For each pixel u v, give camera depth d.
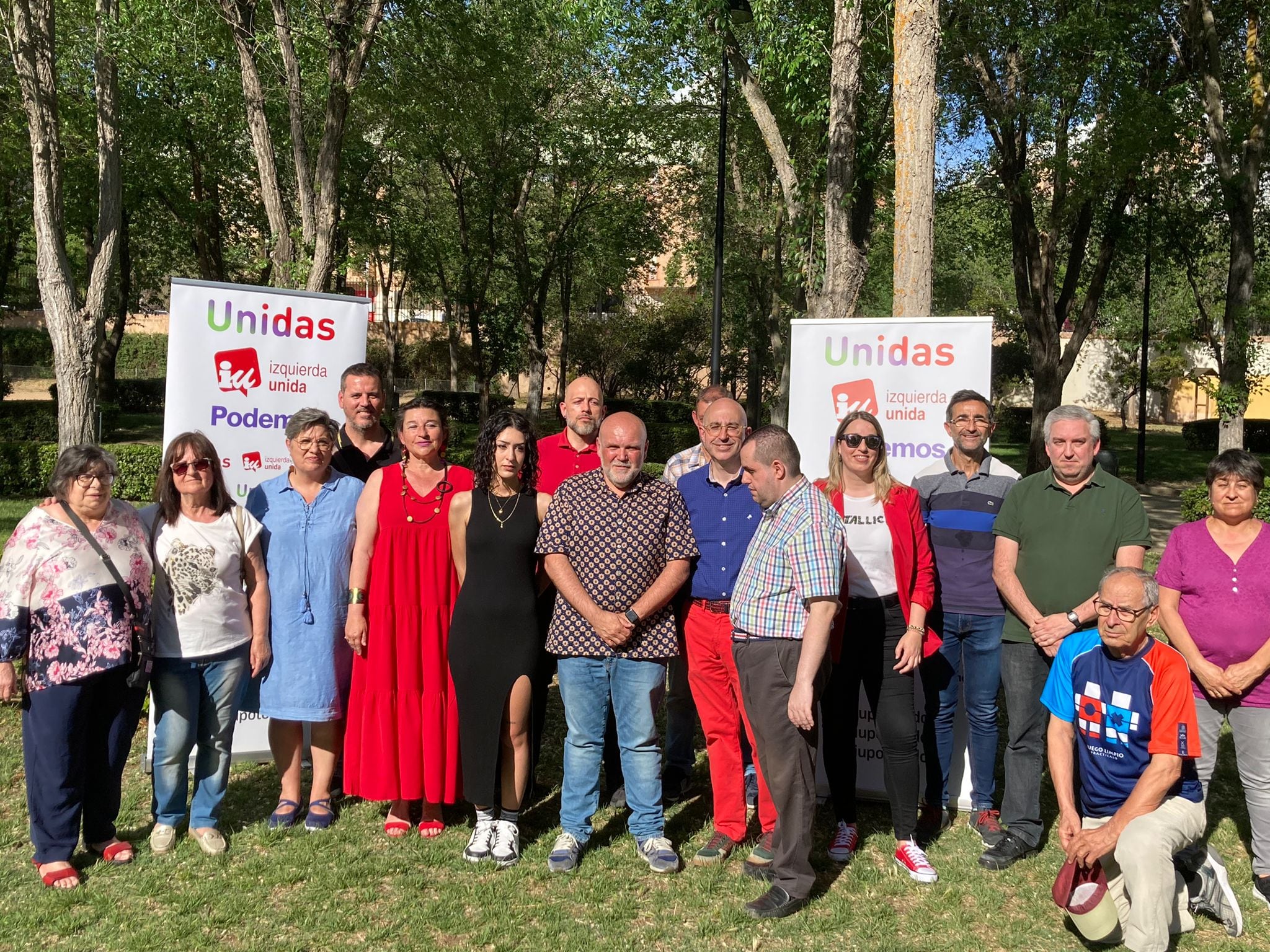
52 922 3.50
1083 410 4.02
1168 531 14.33
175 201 19.70
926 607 4.02
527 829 4.41
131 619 3.83
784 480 3.72
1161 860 3.31
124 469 15.43
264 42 9.91
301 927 3.52
